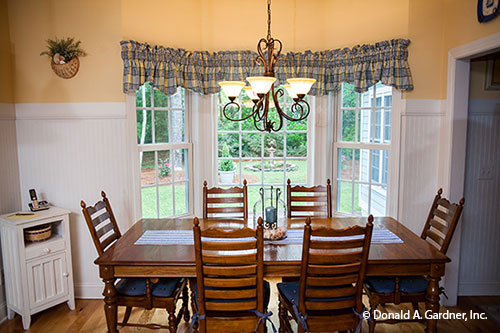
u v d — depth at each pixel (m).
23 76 3.19
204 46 3.58
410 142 3.29
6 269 2.93
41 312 3.11
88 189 3.31
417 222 3.37
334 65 3.50
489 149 3.24
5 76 3.10
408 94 3.24
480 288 3.39
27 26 3.16
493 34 2.57
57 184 3.29
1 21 3.05
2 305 2.98
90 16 3.18
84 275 3.35
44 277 2.93
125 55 3.09
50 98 3.22
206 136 3.71
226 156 3.95
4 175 3.07
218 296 2.10
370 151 3.56
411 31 3.19
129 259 2.22
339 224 2.92
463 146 3.14
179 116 3.68
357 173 3.68
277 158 3.97
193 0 3.51
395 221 3.00
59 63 3.10
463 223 3.31
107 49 3.20
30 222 2.83
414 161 3.31
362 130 3.62
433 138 3.31
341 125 3.77
